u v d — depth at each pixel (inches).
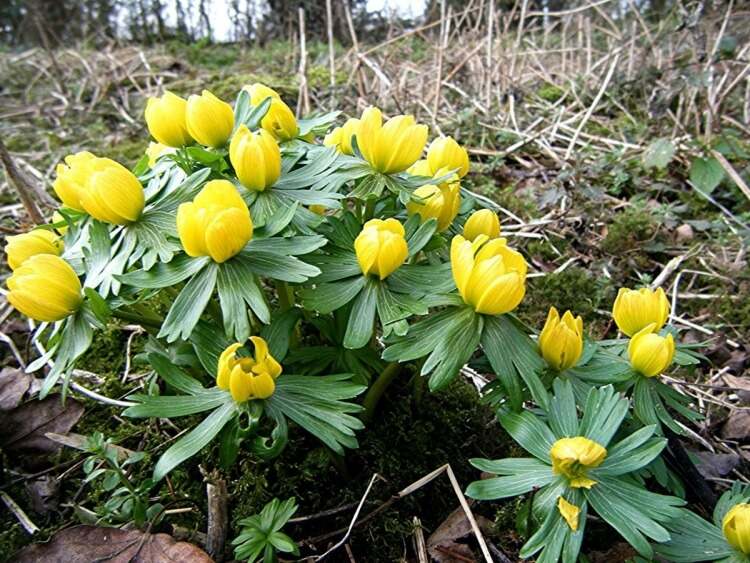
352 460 9.5
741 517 6.5
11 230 14.5
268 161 7.6
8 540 8.7
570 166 18.1
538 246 15.6
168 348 8.4
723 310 13.8
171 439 9.6
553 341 7.3
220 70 31.5
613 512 6.5
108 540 8.0
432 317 7.4
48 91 28.2
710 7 21.6
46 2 43.1
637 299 8.2
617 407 6.9
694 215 17.1
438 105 22.0
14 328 12.9
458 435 10.0
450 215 8.7
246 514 8.5
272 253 7.3
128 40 42.4
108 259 7.6
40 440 10.0
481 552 8.5
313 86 25.0
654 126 21.1
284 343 8.1
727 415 11.2
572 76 25.8
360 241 7.3
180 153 8.5
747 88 21.2
